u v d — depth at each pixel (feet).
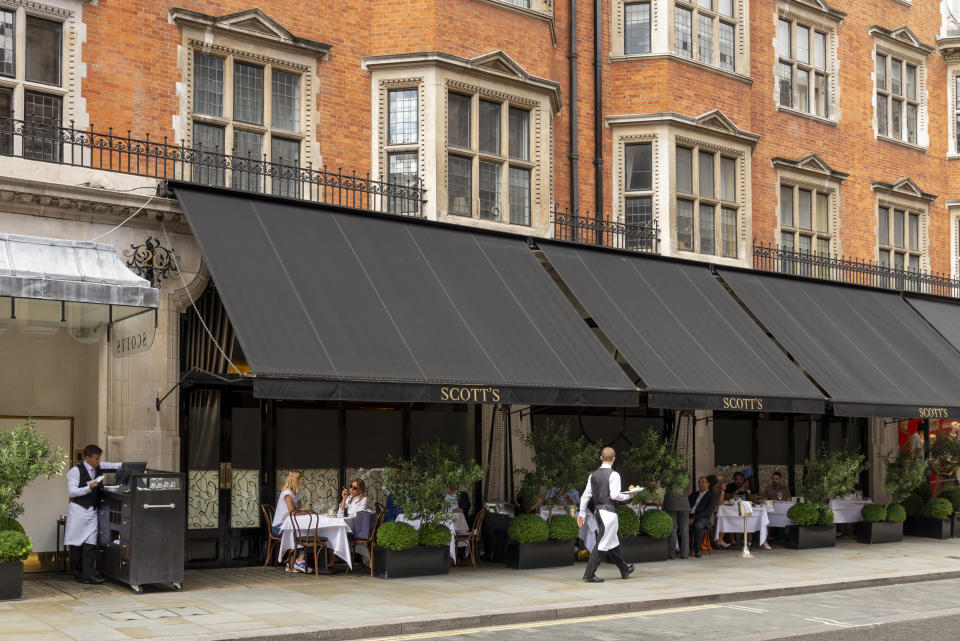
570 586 42.47
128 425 42.37
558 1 60.90
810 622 36.47
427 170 51.78
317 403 49.01
